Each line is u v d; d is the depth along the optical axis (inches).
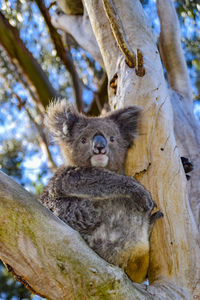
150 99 186.1
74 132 198.5
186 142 243.9
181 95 267.3
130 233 170.7
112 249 171.2
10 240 125.0
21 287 338.6
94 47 299.0
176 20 280.7
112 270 131.7
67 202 180.5
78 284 128.5
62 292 129.4
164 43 278.2
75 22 321.7
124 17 208.2
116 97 202.1
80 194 172.2
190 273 159.2
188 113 258.2
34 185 374.9
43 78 323.6
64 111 202.8
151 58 198.2
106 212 176.6
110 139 192.9
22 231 125.6
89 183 172.7
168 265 161.9
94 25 220.2
